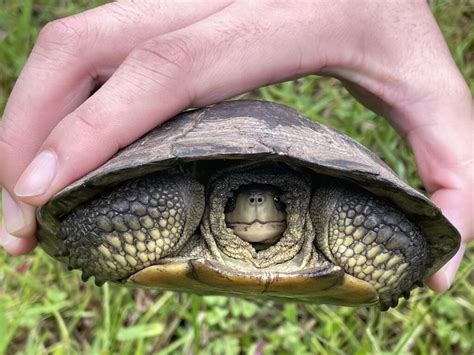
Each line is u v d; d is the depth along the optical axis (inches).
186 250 5.7
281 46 6.2
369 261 5.5
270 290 5.3
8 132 6.2
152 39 5.6
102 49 6.2
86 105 5.3
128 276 5.6
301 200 5.8
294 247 5.8
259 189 5.8
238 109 5.6
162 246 5.4
